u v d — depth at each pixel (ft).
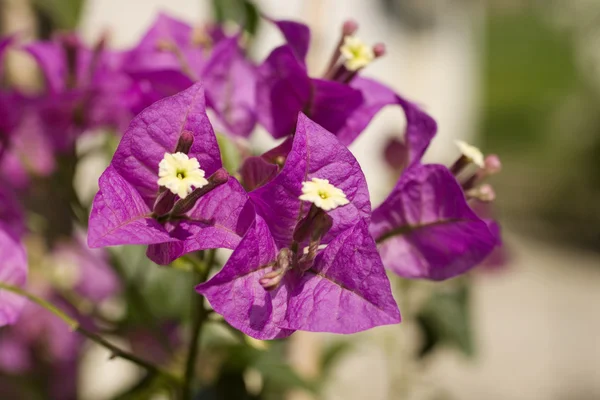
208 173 0.92
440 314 1.44
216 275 0.87
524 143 8.54
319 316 0.89
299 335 1.25
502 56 9.61
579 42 9.34
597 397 3.29
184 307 1.17
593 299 4.66
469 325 1.44
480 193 1.01
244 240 0.88
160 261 0.91
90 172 1.41
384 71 2.12
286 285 0.90
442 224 0.98
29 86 1.29
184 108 0.91
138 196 0.91
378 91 1.04
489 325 3.99
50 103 1.11
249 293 0.89
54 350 1.30
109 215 0.88
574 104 8.37
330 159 0.91
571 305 4.50
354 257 0.89
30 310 1.26
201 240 0.91
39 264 1.24
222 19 1.20
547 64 9.23
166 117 0.91
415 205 0.98
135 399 1.14
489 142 8.70
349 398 1.78
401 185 0.98
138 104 1.07
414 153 0.99
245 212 0.91
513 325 4.04
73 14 1.22
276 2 1.60
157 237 0.89
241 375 1.16
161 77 1.04
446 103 2.55
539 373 3.45
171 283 1.17
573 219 7.08
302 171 0.91
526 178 7.78
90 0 1.50
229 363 1.15
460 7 2.59
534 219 6.89
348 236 0.90
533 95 8.86
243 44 1.16
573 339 3.95
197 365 1.18
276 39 1.62
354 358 2.02
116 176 0.89
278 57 1.00
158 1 1.58
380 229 0.99
